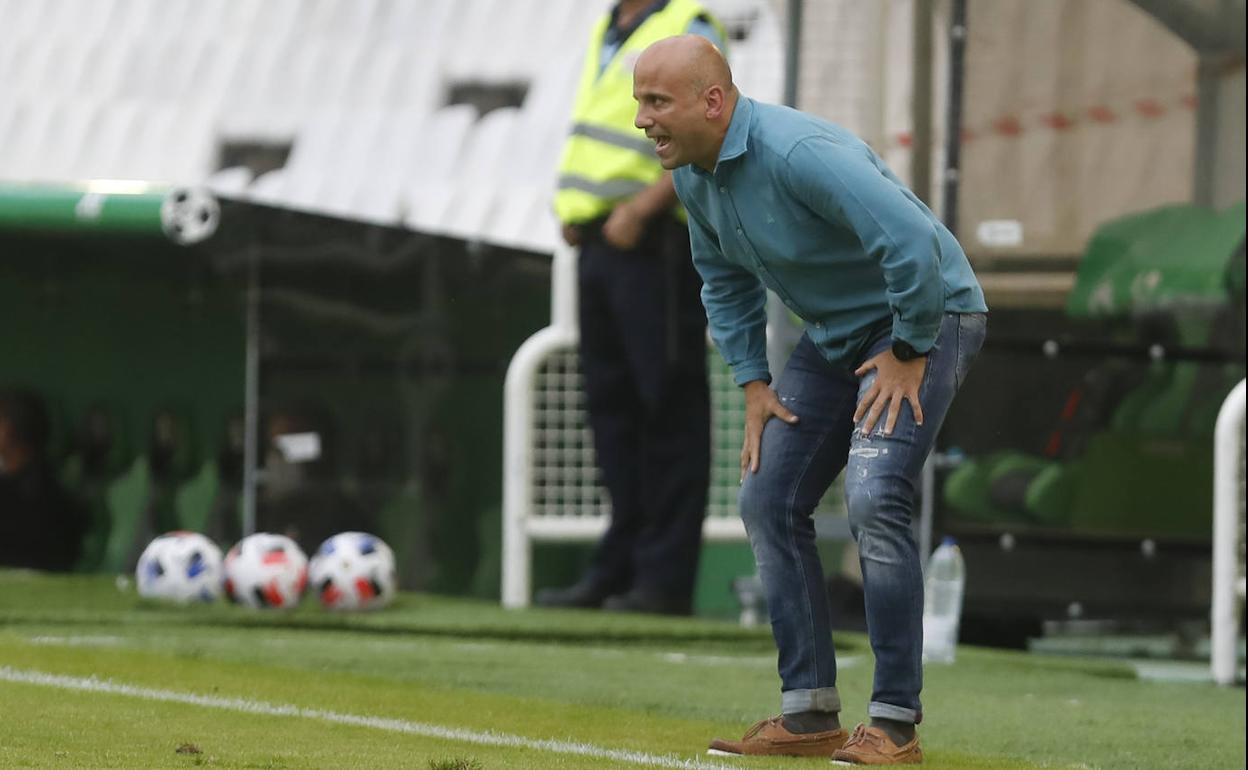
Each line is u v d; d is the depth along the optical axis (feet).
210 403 113.60
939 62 83.41
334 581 87.86
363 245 102.58
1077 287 82.79
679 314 88.84
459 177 143.64
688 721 53.11
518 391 97.09
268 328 103.04
